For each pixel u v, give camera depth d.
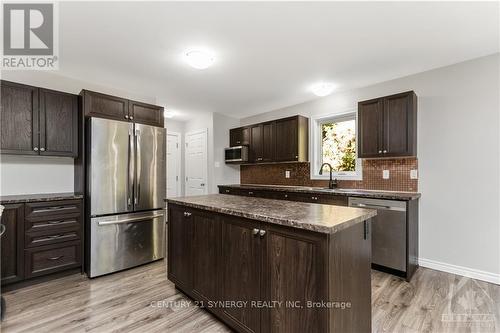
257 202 2.14
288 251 1.41
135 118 3.16
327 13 1.89
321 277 1.25
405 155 2.83
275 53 2.54
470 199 2.64
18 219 2.37
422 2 1.76
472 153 2.63
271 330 1.49
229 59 2.68
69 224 2.65
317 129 4.20
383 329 1.77
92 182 2.68
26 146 2.56
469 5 1.78
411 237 2.64
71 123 2.85
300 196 3.54
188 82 3.37
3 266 2.29
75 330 1.77
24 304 2.12
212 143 5.11
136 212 3.01
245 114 5.29
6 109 2.46
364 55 2.58
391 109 2.94
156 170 3.21
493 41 2.29
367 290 1.61
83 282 2.56
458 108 2.73
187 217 2.19
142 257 3.04
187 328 1.81
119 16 1.92
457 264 2.71
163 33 2.17
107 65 2.81
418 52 2.51
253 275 1.61
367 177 3.49
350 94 3.70
